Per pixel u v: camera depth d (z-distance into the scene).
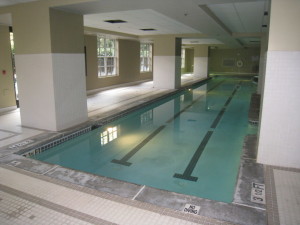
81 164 4.07
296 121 3.08
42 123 4.89
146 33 10.23
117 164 4.04
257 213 2.29
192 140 5.09
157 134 5.46
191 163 4.05
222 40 12.61
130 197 2.58
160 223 2.19
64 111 4.91
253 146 3.90
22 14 4.59
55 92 4.66
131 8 4.52
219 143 4.92
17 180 2.95
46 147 4.32
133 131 5.68
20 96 5.00
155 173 3.73
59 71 4.69
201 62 17.17
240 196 2.55
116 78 11.71
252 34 9.74
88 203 2.49
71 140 4.83
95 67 10.13
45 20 4.40
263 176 2.94
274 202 2.45
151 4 4.20
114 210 2.38
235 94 10.75
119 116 6.48
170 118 6.79
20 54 4.79
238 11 5.73
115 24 7.62
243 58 22.48
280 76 3.04
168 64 10.92
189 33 10.35
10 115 6.00
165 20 6.82
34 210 2.40
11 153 3.75
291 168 3.15
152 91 10.34
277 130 3.16
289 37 2.93
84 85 5.36
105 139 5.18
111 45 11.41
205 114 7.24
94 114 6.22
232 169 3.85
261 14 6.11
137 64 13.60
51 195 2.64
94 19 6.70
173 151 4.53
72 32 4.88
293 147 3.13
